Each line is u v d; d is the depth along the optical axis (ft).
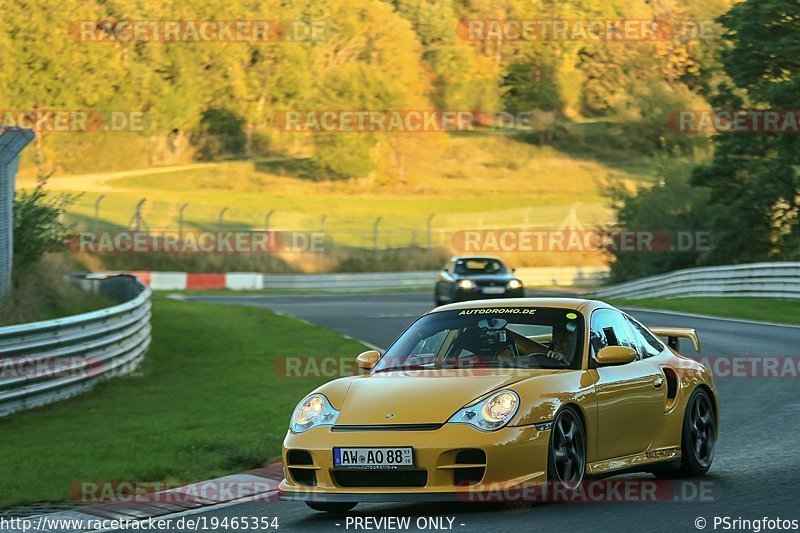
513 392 85.25
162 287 563.89
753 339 249.14
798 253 524.93
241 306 367.66
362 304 411.75
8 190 230.48
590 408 90.22
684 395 103.45
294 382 188.14
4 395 153.58
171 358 232.94
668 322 304.09
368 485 84.17
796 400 156.87
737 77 514.27
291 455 87.56
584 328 96.37
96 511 95.09
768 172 501.97
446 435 82.48
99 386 184.44
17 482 105.70
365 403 88.02
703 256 561.84
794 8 497.05
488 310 100.94
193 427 140.26
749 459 112.27
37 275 250.98
